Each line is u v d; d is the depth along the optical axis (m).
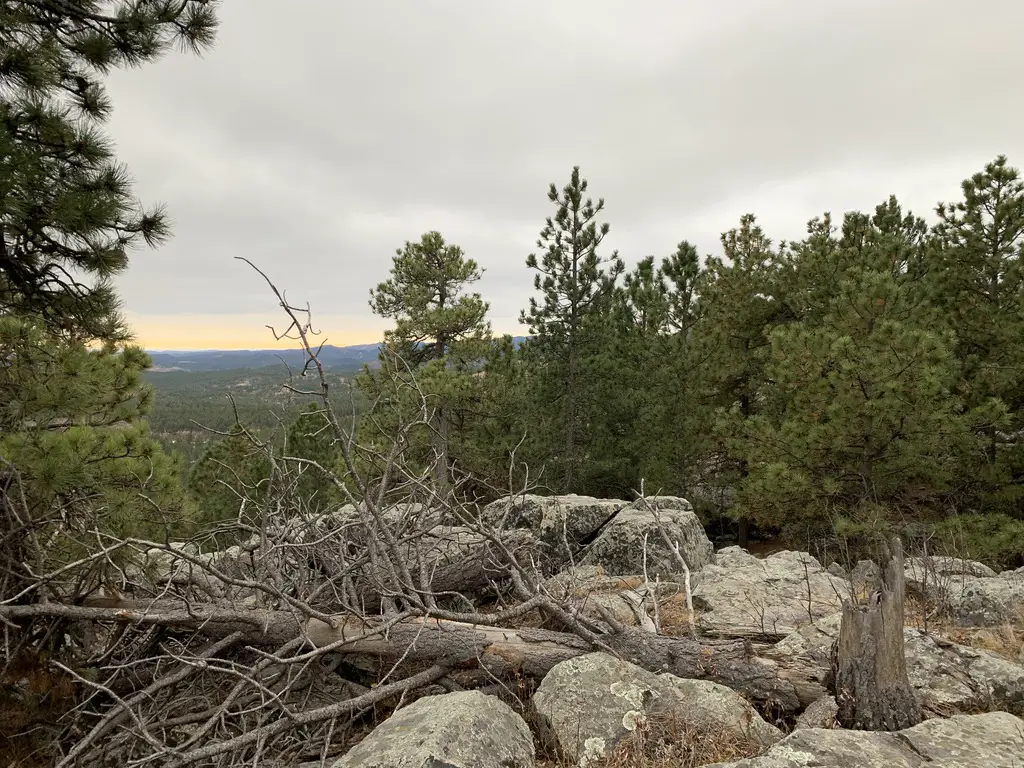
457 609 6.19
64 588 4.66
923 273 15.33
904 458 10.73
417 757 2.83
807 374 11.24
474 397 16.45
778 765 2.69
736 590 6.00
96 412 5.97
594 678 3.79
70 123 5.39
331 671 4.70
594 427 17.77
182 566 5.22
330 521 6.27
